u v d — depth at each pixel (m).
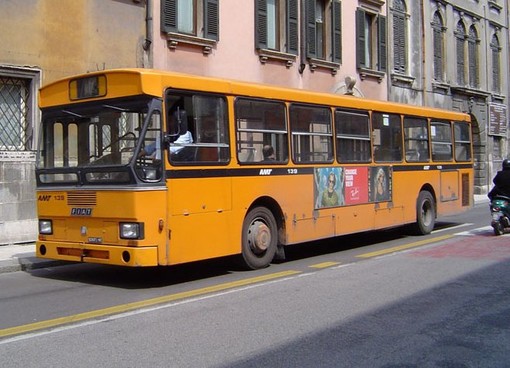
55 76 13.85
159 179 8.18
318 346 5.68
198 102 8.81
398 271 9.55
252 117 9.71
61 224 8.96
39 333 6.22
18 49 13.18
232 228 9.28
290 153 10.41
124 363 5.21
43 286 8.95
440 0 30.20
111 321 6.67
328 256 11.41
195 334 6.09
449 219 18.41
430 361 5.27
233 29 18.42
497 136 35.53
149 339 5.93
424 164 14.32
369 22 25.14
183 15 17.03
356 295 7.84
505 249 11.67
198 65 17.30
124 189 8.09
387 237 14.16
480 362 5.25
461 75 32.47
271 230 10.16
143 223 8.02
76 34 14.25
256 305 7.34
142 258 7.97
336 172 11.45
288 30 20.38
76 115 8.88
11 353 5.55
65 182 8.86
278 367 5.11
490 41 35.59
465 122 16.36
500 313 6.89
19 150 13.31
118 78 8.39
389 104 13.20
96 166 8.42
